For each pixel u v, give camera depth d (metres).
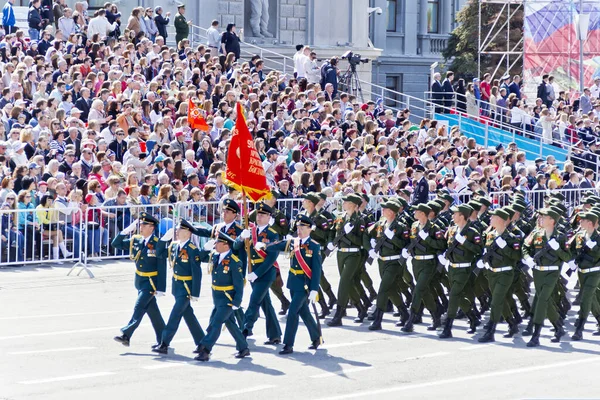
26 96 44.06
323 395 22.27
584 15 65.75
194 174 39.75
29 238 36.56
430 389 23.03
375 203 42.47
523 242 28.77
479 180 45.16
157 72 49.72
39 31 51.34
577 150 61.78
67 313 30.19
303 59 59.41
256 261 26.80
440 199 31.30
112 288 34.00
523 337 29.53
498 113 63.75
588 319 32.62
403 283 31.08
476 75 93.12
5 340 26.67
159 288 25.91
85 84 45.16
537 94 67.25
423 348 27.58
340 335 28.98
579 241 29.08
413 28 100.00
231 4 68.00
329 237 30.55
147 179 38.69
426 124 55.22
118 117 42.53
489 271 28.83
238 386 22.83
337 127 49.47
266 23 70.38
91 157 39.19
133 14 53.66
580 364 26.03
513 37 91.50
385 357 26.27
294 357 25.94
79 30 52.12
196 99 46.62
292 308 26.30
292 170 43.50
